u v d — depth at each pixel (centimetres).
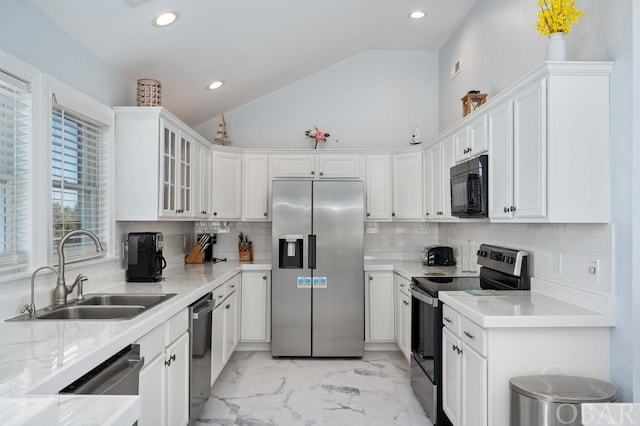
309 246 414
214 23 291
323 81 499
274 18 320
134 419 92
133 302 255
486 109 270
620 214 192
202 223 490
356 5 354
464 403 226
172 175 324
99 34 252
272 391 335
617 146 193
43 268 204
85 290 258
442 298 261
